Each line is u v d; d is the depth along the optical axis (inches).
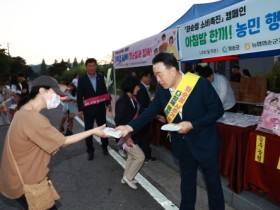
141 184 171.5
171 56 103.6
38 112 85.7
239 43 134.9
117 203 149.5
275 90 235.9
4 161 83.7
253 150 134.8
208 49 158.1
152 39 230.1
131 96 166.1
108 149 255.1
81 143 277.0
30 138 79.0
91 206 147.5
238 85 228.4
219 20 146.4
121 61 331.6
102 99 225.9
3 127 377.1
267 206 123.8
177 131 101.0
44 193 82.8
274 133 127.4
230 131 143.4
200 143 106.3
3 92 411.5
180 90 104.7
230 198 139.9
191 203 117.3
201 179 161.2
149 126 208.2
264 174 129.9
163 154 208.7
